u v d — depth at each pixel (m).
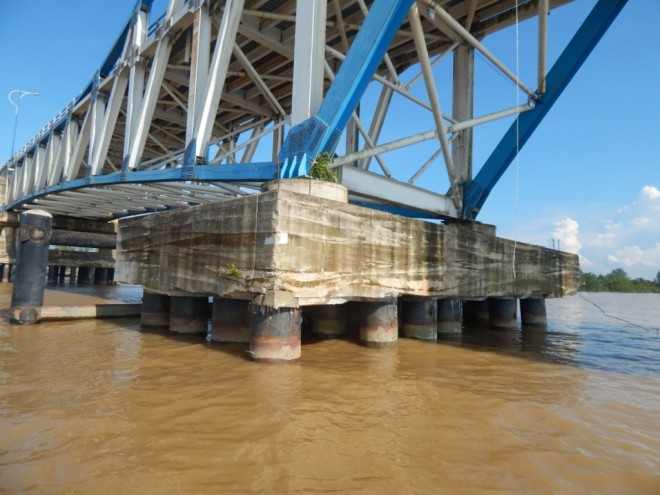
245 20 19.12
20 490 3.69
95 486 3.79
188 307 12.08
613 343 14.32
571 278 21.11
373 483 4.03
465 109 18.64
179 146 36.88
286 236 8.42
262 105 28.44
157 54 19.50
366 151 13.54
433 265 12.71
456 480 4.18
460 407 6.43
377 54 11.07
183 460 4.34
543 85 16.38
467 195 18.50
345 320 13.23
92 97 26.69
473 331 16.23
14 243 37.72
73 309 14.48
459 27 14.16
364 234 10.27
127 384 6.96
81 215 36.09
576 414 6.32
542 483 4.18
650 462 4.72
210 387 6.85
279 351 8.65
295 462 4.38
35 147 36.09
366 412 6.00
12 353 9.09
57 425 5.16
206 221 10.33
